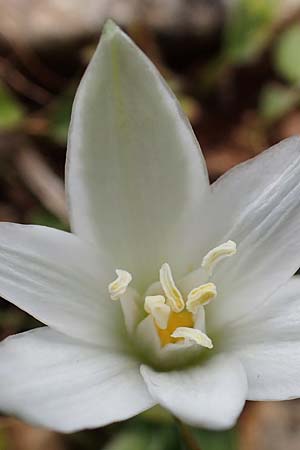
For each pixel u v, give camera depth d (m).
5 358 0.11
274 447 0.14
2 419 0.14
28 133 0.15
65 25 0.15
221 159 0.16
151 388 0.11
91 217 0.11
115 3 0.16
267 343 0.11
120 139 0.11
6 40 0.16
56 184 0.15
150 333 0.11
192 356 0.11
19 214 0.15
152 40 0.16
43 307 0.11
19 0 0.16
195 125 0.16
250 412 0.15
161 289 0.11
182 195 0.11
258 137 0.16
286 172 0.11
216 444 0.13
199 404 0.10
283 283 0.11
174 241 0.11
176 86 0.16
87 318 0.11
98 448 0.14
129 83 0.11
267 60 0.17
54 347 0.11
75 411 0.10
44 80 0.16
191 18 0.16
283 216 0.11
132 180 0.11
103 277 0.11
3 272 0.11
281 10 0.16
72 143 0.11
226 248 0.11
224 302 0.11
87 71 0.11
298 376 0.11
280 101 0.16
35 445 0.14
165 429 0.13
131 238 0.11
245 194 0.11
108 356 0.11
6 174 0.15
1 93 0.15
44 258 0.11
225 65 0.16
